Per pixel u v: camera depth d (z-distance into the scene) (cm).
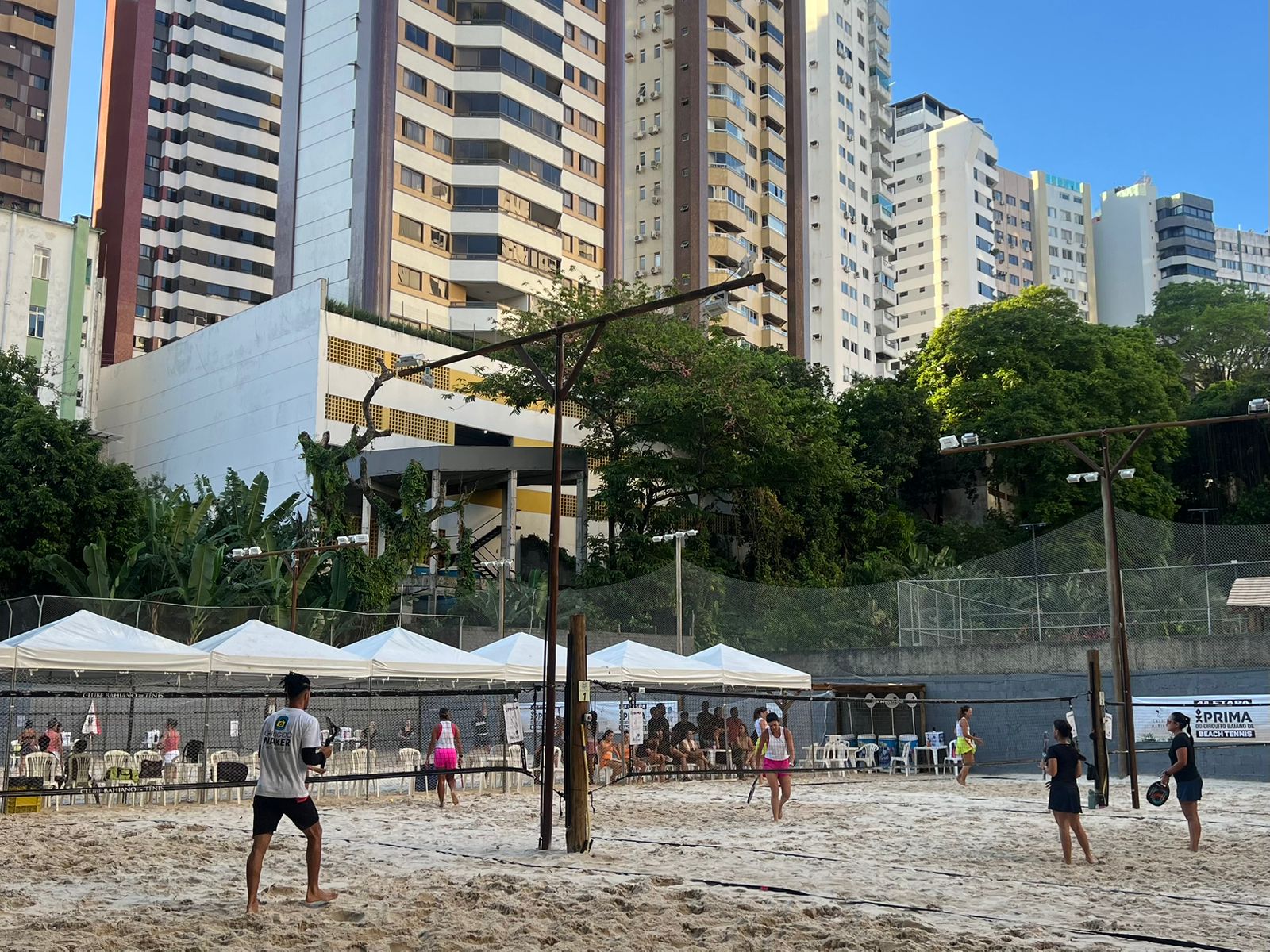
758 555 4719
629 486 4816
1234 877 1249
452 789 2055
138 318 9306
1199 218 17412
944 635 3578
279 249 6238
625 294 5078
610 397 4916
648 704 2958
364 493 4325
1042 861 1370
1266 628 3167
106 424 6431
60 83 7925
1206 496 6091
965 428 5859
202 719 2569
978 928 936
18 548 3700
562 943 844
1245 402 5978
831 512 5116
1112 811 2052
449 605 4284
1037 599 3459
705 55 8538
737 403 4644
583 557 4900
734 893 1081
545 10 6769
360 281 5856
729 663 2939
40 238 6022
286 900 995
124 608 2803
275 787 948
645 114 8675
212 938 830
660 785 2580
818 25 10288
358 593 3981
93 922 881
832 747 3083
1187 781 1491
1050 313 6169
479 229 6294
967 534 5591
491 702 2867
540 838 1404
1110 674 3178
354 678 2384
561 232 6825
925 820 1842
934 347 6388
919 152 13712
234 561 3766
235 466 5509
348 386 5275
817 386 6038
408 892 1052
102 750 2330
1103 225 17138
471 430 5806
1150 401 5712
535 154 6606
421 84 6266
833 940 856
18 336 5862
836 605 3850
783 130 9444
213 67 9762
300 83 6394
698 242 8275
